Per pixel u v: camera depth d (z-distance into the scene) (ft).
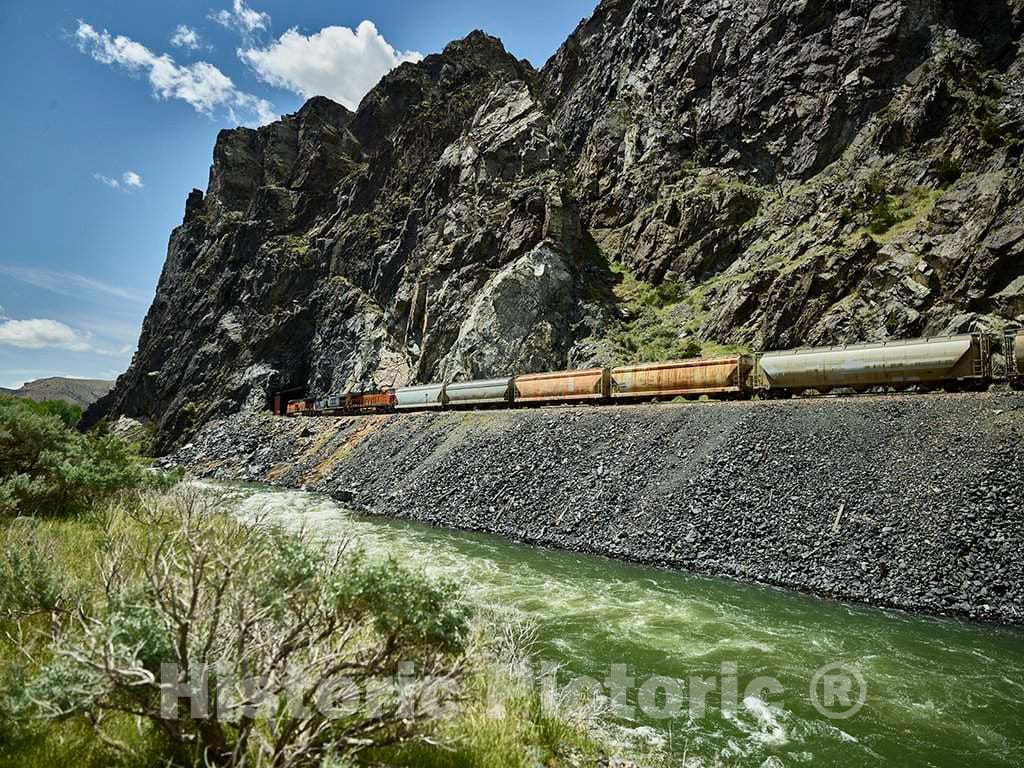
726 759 24.26
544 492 78.28
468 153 226.79
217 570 15.07
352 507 94.84
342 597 15.61
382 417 150.00
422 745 15.48
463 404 135.64
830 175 153.07
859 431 65.36
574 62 287.28
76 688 12.82
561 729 20.20
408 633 15.65
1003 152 119.85
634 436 82.89
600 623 41.32
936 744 26.53
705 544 58.23
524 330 155.53
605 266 179.73
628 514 67.05
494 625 31.96
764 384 88.22
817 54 172.96
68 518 40.78
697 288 157.58
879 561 49.39
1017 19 151.53
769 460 66.33
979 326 97.35
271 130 368.89
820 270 123.65
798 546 53.78
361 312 234.17
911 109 144.05
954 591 44.98
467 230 201.05
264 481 139.54
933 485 54.49
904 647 37.83
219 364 264.93
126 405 308.60
